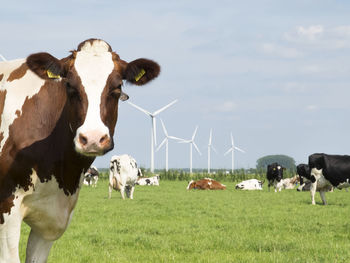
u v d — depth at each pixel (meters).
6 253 7.48
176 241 14.64
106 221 19.05
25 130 7.75
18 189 7.58
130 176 31.31
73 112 7.12
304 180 45.03
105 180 63.16
